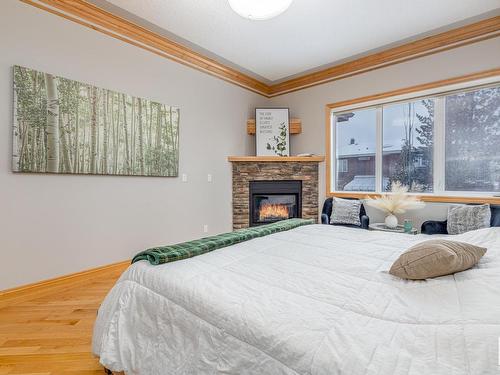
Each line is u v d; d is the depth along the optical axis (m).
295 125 4.72
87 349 1.70
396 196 3.33
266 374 0.75
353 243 1.77
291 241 1.83
